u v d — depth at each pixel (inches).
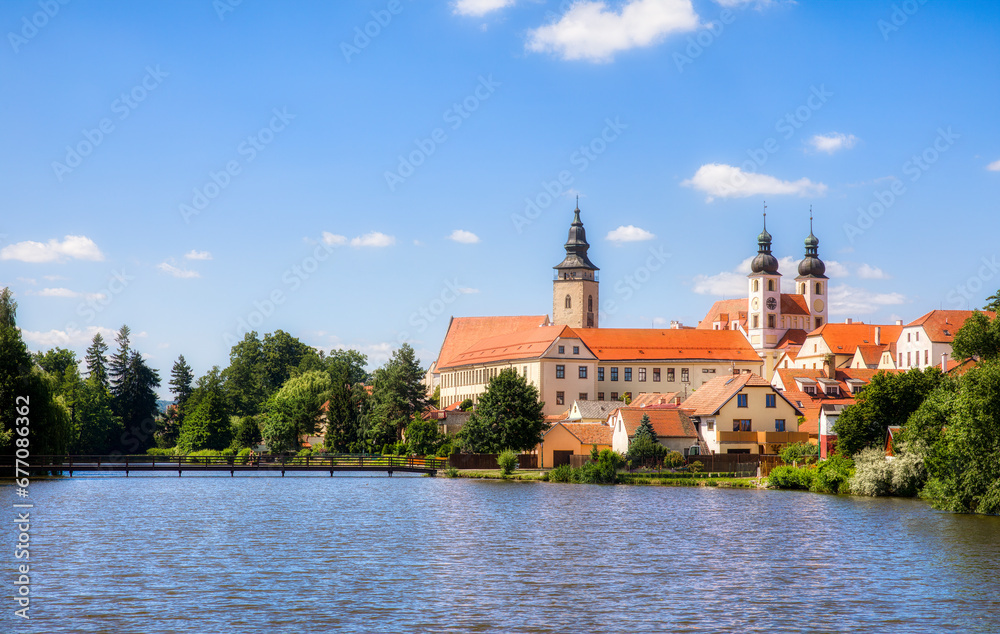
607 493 3747.5
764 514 2854.3
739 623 1483.8
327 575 1846.7
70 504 3235.7
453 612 1544.0
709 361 7500.0
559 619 1503.4
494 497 3580.2
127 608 1562.5
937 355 6943.9
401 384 6624.0
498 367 7357.3
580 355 6973.4
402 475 5260.8
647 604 1601.9
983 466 2768.2
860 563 1971.0
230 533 2453.2
